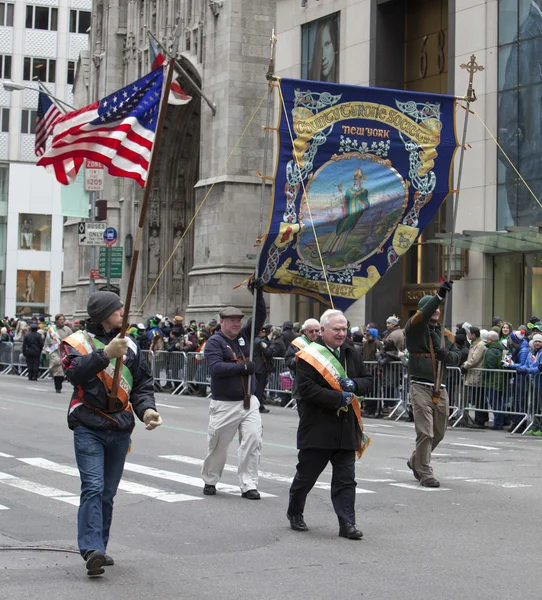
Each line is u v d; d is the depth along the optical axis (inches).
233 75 1505.9
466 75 1112.8
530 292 1040.8
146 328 1302.9
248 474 436.5
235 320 443.5
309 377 344.2
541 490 456.1
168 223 1835.6
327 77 1347.2
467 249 1058.1
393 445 638.5
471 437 718.5
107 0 1964.8
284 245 529.7
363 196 543.5
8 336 1630.2
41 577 293.1
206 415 843.4
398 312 1253.1
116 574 296.5
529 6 1050.1
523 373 751.7
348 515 350.3
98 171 1275.8
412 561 313.4
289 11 1416.1
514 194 1057.5
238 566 307.4
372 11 1266.0
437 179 556.7
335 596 271.4
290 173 528.4
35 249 2696.9
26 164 2687.0
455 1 1131.9
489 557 319.0
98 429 291.0
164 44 1736.0
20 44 2701.8
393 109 546.3
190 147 1817.2
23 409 877.8
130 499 430.3
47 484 472.7
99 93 1985.7
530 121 1045.2
